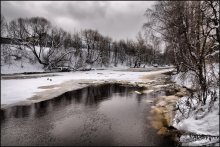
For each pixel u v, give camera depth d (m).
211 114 10.73
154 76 39.75
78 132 11.67
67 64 56.47
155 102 18.19
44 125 12.70
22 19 52.59
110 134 11.34
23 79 32.38
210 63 12.67
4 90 22.38
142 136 11.01
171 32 16.27
